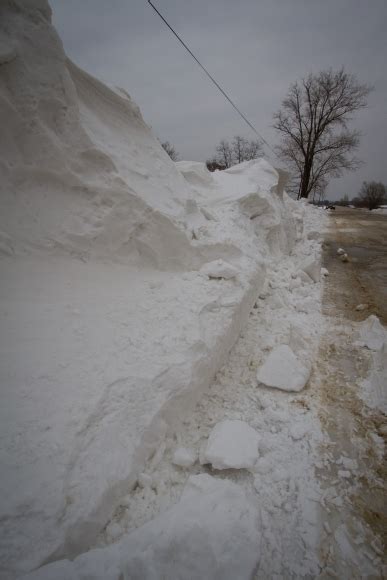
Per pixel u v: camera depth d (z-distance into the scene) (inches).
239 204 246.4
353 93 960.3
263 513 84.0
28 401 81.7
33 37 112.3
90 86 151.6
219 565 65.3
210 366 126.6
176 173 199.2
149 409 94.9
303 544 77.3
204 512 74.7
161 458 96.3
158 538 67.2
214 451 93.6
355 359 150.9
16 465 68.1
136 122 177.2
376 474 94.1
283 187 362.6
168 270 166.2
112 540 74.6
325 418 114.9
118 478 79.0
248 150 1259.8
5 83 109.9
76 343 103.7
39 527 62.5
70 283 127.3
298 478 93.3
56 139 125.7
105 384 91.9
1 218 118.7
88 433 81.0
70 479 71.4
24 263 121.0
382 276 273.9
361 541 77.7
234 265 181.0
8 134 115.9
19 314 104.0
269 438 107.0
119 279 144.6
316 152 1047.6
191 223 184.9
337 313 202.7
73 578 58.0
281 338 168.4
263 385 132.5
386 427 109.0
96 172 140.3
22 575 56.6
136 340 113.2
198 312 134.5
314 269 257.9
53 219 131.5
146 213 151.5
